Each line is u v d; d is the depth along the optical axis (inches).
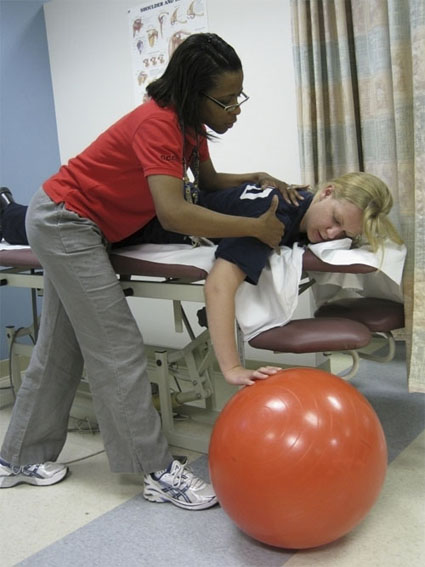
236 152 103.1
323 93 88.9
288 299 56.7
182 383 94.6
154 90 51.2
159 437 57.0
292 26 86.3
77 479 64.3
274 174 99.2
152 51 107.2
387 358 65.4
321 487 41.0
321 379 46.5
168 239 69.8
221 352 52.1
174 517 54.3
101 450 72.3
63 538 52.1
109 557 48.5
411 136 66.9
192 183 58.1
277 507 41.6
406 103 66.9
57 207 55.1
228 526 52.1
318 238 59.8
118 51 111.7
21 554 50.0
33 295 90.3
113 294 55.7
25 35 116.1
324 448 41.3
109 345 55.5
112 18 111.1
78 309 55.5
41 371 61.2
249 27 95.9
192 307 109.0
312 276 70.3
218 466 44.9
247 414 44.3
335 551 47.0
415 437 67.9
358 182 58.0
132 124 51.5
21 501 60.0
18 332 91.3
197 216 49.6
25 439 62.2
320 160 88.3
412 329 64.4
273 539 44.3
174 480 56.1
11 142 113.5
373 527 50.2
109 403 56.2
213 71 48.4
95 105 117.3
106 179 55.2
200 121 52.0
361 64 82.4
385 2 76.0
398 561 45.2
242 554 47.5
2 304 109.0
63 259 54.6
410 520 51.0
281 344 54.9
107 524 53.9
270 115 97.3
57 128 124.0
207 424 76.5
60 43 119.5
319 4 86.0
